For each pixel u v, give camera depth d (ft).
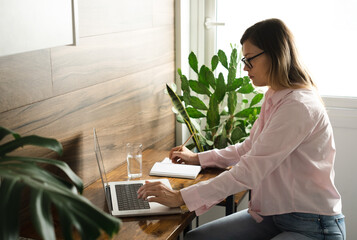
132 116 7.00
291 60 5.25
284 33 5.19
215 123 7.77
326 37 8.30
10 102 4.54
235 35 8.86
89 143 5.97
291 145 4.90
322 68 8.45
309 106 4.93
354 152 8.32
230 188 5.01
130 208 5.03
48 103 5.12
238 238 5.57
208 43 8.98
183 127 8.65
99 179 6.23
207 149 7.82
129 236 4.51
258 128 5.70
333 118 8.30
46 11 3.66
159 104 7.88
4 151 3.33
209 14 8.79
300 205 5.08
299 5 8.32
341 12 8.13
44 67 5.00
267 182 5.20
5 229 2.61
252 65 5.33
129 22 6.68
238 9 8.71
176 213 5.01
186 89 7.70
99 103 6.13
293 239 5.00
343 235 5.16
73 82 5.54
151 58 7.44
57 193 2.78
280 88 5.22
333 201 5.10
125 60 6.66
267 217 5.70
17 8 3.37
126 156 6.68
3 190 2.75
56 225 4.75
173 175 6.07
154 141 7.80
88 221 2.72
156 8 7.47
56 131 5.31
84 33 5.67
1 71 4.40
